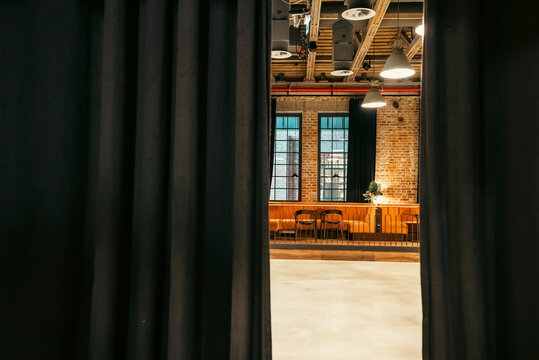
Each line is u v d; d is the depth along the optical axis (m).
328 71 10.97
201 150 1.92
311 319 3.86
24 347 1.99
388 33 8.59
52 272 2.00
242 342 1.80
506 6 1.88
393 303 4.48
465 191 1.78
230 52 2.01
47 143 2.03
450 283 1.80
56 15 2.06
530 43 1.87
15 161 2.03
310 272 6.35
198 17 1.91
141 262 1.90
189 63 1.89
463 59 1.83
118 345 1.87
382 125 11.58
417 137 11.45
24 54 2.06
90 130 2.05
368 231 10.30
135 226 1.97
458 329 1.77
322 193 11.82
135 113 1.99
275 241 10.09
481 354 1.71
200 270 1.88
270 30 1.96
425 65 1.89
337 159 11.78
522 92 1.86
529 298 1.81
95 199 2.03
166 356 1.94
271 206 11.02
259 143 1.91
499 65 1.88
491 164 1.85
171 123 1.99
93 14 2.07
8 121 2.04
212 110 1.99
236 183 1.87
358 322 3.78
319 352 3.02
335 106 11.72
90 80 2.06
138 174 1.99
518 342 1.79
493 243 1.83
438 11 1.88
